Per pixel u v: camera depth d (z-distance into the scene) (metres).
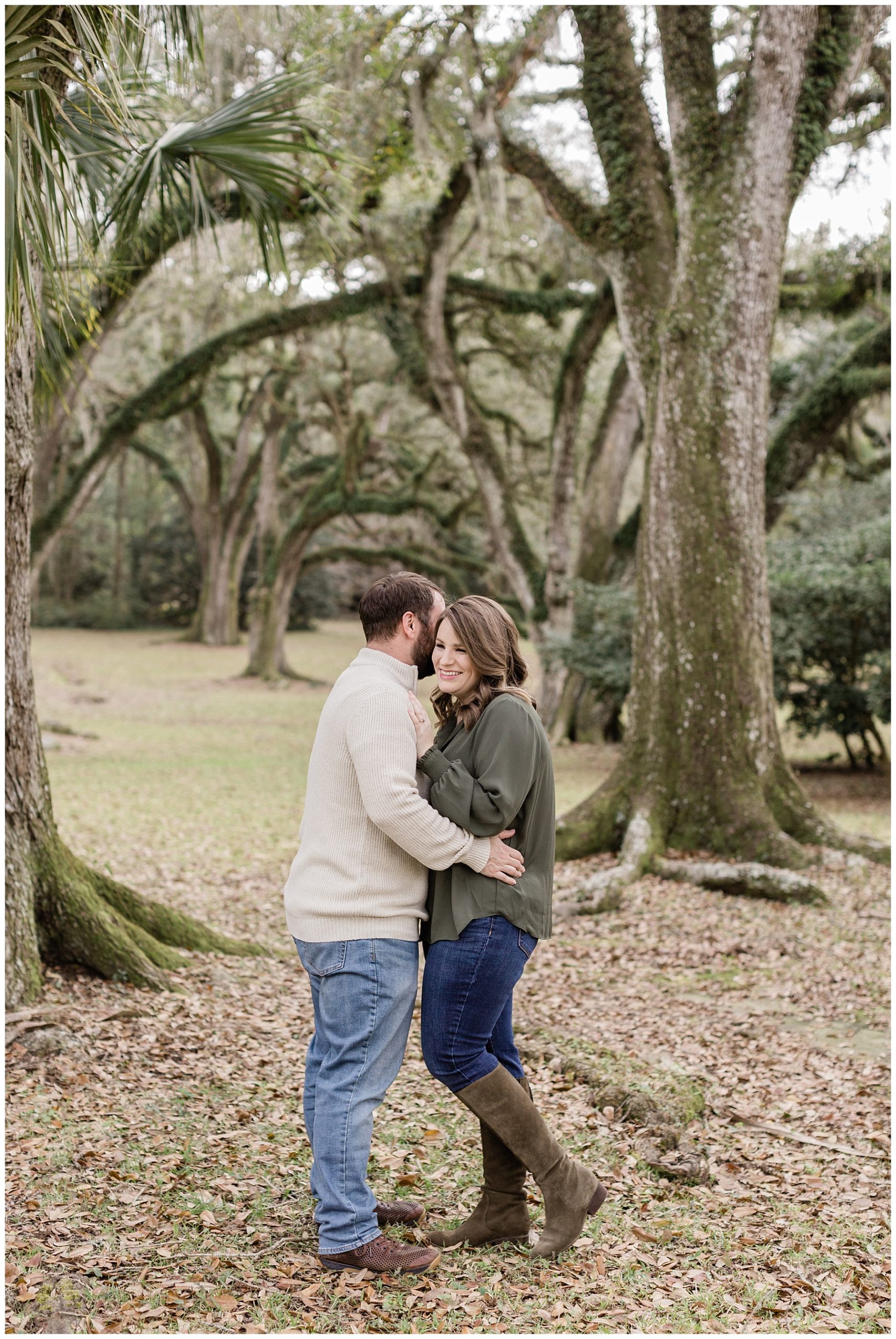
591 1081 3.98
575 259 15.39
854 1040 4.80
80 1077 3.67
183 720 20.59
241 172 4.72
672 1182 3.30
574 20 9.56
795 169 8.67
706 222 8.77
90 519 49.47
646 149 9.58
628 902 7.55
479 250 17.09
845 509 15.35
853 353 14.69
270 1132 3.38
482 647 2.66
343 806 2.60
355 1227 2.53
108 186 4.97
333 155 4.77
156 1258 2.53
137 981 4.84
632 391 17.06
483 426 17.42
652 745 8.97
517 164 11.00
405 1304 2.38
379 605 2.74
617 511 17.58
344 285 16.28
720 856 8.53
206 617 39.47
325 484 27.31
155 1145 3.20
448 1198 3.03
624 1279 2.61
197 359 17.84
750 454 8.88
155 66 5.23
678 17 8.59
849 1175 3.38
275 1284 2.45
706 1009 5.27
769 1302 2.52
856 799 13.01
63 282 3.42
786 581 13.20
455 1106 3.76
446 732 2.78
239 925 6.61
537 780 2.67
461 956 2.57
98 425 22.11
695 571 8.88
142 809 11.06
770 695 8.99
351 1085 2.57
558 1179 2.66
